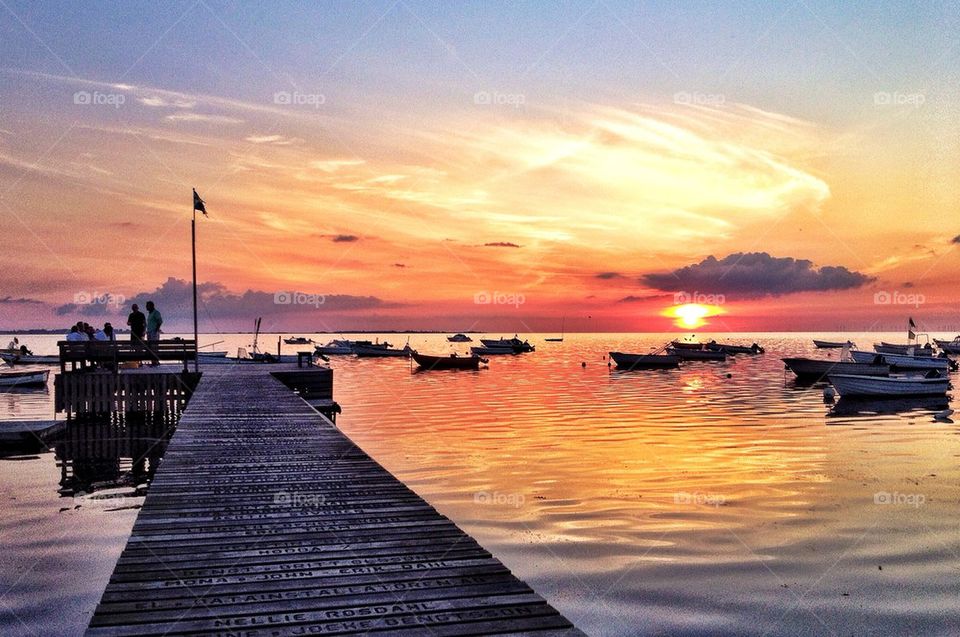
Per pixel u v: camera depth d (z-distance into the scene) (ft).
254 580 20.59
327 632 16.99
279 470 37.45
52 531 41.27
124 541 39.19
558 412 121.19
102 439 75.92
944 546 41.04
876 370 183.01
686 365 295.69
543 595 33.42
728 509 49.83
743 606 32.14
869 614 31.48
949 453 76.13
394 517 27.96
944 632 29.60
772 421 106.93
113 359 84.69
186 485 33.86
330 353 365.61
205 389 81.51
